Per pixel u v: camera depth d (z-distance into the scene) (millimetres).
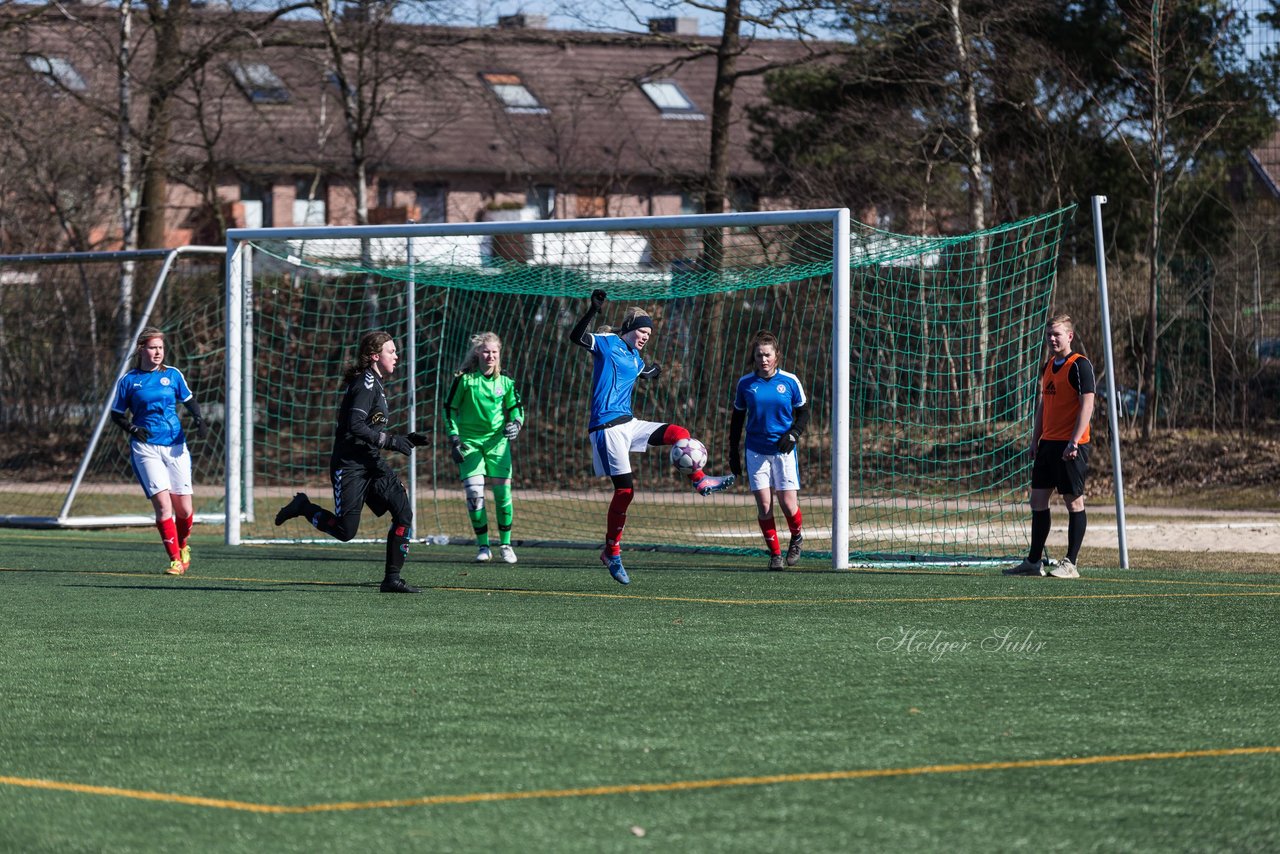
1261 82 52094
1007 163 53938
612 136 85875
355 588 23484
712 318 44281
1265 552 30734
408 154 84562
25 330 47688
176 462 25859
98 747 11852
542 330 49562
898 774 10742
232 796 10312
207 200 65250
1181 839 9172
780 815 9711
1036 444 25047
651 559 28812
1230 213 51906
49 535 36219
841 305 26062
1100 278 27109
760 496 26234
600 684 14430
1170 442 48594
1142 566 27656
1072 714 12836
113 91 61000
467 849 9039
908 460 41688
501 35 60125
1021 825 9469
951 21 51875
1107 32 52406
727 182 60000
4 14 56031
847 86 58250
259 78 65812
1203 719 12617
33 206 62375
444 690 14164
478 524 28078
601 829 9422
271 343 48688
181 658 16219
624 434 23594
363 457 22219
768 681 14531
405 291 44062
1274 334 48875
